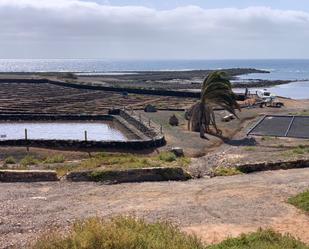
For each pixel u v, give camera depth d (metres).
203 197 16.64
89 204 15.63
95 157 28.08
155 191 17.58
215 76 38.62
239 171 22.44
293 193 17.20
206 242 11.83
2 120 48.75
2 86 95.81
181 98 73.75
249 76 184.12
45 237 9.81
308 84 133.25
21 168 22.52
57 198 16.48
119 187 18.42
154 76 163.88
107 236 9.00
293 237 11.86
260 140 34.59
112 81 124.06
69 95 76.69
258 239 11.42
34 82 106.81
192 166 23.48
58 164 24.34
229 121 45.06
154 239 9.52
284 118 48.06
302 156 25.95
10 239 12.08
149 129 38.91
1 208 15.02
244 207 15.30
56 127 44.78
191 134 37.00
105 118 49.75
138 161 24.34
